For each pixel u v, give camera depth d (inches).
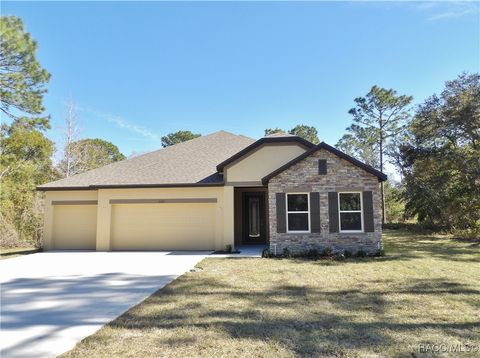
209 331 214.8
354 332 209.5
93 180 729.6
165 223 688.4
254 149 668.1
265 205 784.9
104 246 684.1
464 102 857.5
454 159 885.2
